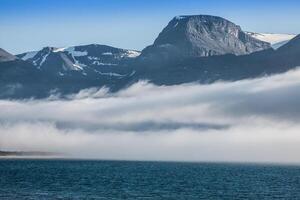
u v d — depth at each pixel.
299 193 193.00
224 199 174.88
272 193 192.12
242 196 183.25
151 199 173.00
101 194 184.38
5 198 166.00
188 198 177.25
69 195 179.12
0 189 195.00
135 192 193.00
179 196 182.38
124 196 179.50
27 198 167.25
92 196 177.75
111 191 195.62
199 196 183.00
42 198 168.50
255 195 186.12
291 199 175.38
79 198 171.25
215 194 188.88
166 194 187.75
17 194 178.62
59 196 175.38
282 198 177.50
